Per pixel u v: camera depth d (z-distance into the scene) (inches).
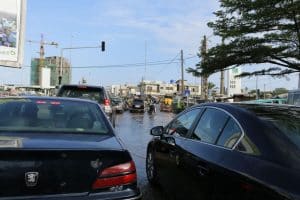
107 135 197.8
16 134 184.1
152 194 296.7
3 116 202.7
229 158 184.9
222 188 180.7
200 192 205.5
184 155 234.2
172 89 6437.0
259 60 1014.4
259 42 990.4
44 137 180.4
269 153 166.7
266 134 176.1
